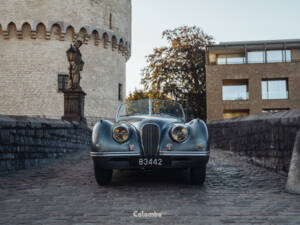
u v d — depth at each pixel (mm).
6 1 24984
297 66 33500
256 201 4176
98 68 27688
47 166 8102
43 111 25141
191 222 3254
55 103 25391
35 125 8328
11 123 7125
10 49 25234
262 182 5645
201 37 35781
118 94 29859
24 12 24969
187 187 5203
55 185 5484
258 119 7902
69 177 6348
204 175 5281
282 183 5543
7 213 3688
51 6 25359
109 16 28453
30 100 25109
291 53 34438
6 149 6945
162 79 34438
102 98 27812
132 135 5195
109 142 5152
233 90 34812
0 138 6695
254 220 3305
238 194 4629
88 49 27188
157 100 6680
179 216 3479
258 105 33750
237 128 9586
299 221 3256
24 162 7699
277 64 33781
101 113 27578
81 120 15305
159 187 5215
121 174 6727
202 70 35688
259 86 33812
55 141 9961
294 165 4895
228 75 34125
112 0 28828
